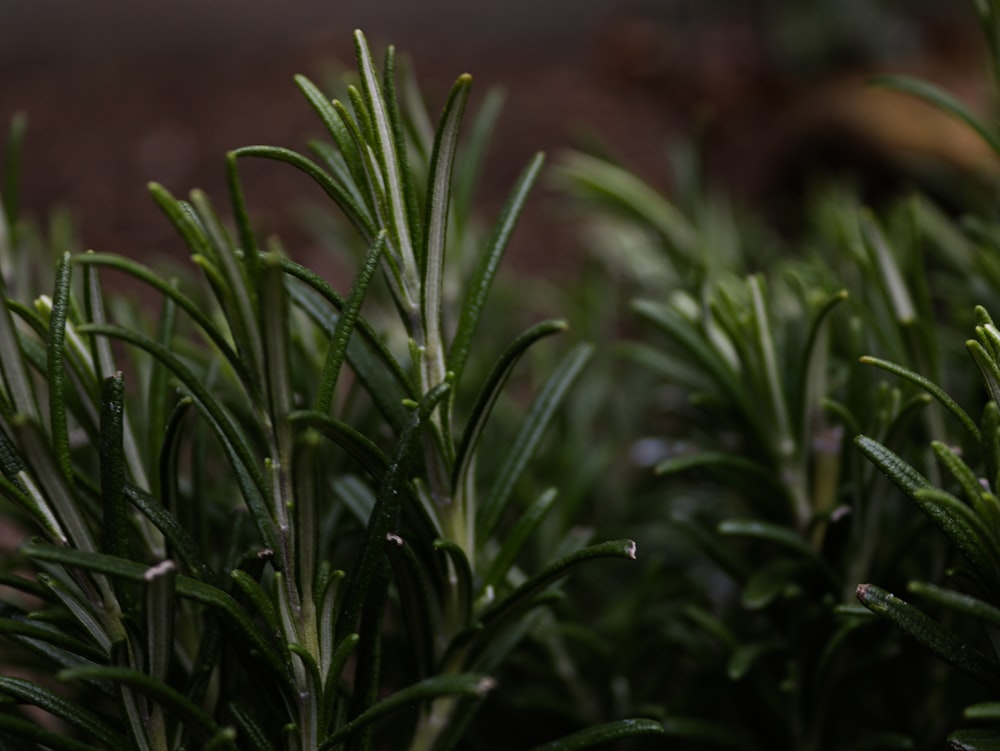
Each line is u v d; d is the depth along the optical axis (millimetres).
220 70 1017
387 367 262
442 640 265
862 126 722
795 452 295
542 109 917
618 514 374
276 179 785
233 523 269
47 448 232
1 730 232
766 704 304
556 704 316
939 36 915
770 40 904
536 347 449
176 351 308
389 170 249
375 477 253
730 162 872
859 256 308
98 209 746
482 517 271
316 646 246
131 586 244
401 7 1151
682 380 340
